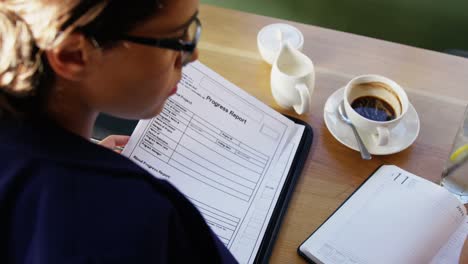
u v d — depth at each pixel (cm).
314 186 67
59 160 35
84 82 38
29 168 35
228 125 71
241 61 82
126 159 40
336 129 72
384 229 60
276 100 76
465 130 64
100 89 40
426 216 60
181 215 43
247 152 69
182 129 69
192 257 46
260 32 82
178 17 38
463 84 78
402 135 71
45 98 39
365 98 73
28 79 36
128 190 37
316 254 59
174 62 43
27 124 37
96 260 34
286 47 74
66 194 35
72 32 34
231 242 61
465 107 75
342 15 139
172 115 69
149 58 39
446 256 59
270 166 69
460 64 80
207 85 73
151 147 67
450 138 72
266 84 79
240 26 86
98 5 33
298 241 62
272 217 64
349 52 82
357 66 80
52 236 34
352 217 62
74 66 36
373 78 72
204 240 45
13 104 37
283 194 66
